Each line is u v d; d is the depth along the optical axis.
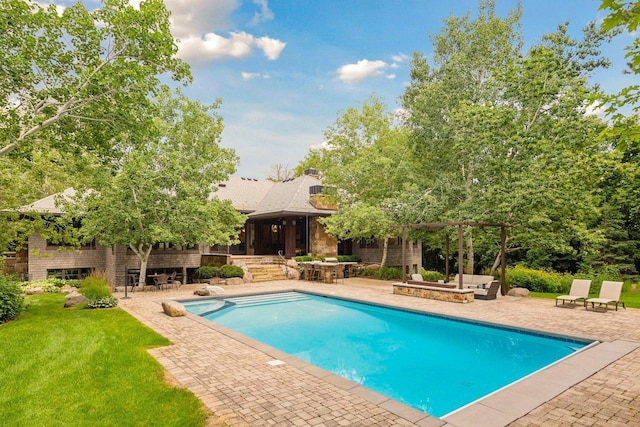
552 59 15.80
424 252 31.16
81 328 9.27
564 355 8.61
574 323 10.08
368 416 4.68
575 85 15.45
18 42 9.64
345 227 21.05
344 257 26.25
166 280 17.58
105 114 11.13
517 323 10.16
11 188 14.29
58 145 11.65
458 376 7.48
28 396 5.29
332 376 6.08
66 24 10.28
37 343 7.93
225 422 4.51
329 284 19.67
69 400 5.15
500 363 8.20
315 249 25.42
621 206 20.77
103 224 16.20
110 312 11.57
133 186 16.02
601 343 8.11
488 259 25.17
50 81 10.59
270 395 5.32
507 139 16.17
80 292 13.89
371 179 21.80
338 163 25.12
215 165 19.11
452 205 19.05
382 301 14.12
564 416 4.75
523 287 16.83
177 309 10.94
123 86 10.76
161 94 17.95
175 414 4.72
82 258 21.02
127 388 5.57
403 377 7.43
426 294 14.90
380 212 20.08
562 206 15.06
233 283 19.31
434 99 20.06
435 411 5.90
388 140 23.14
